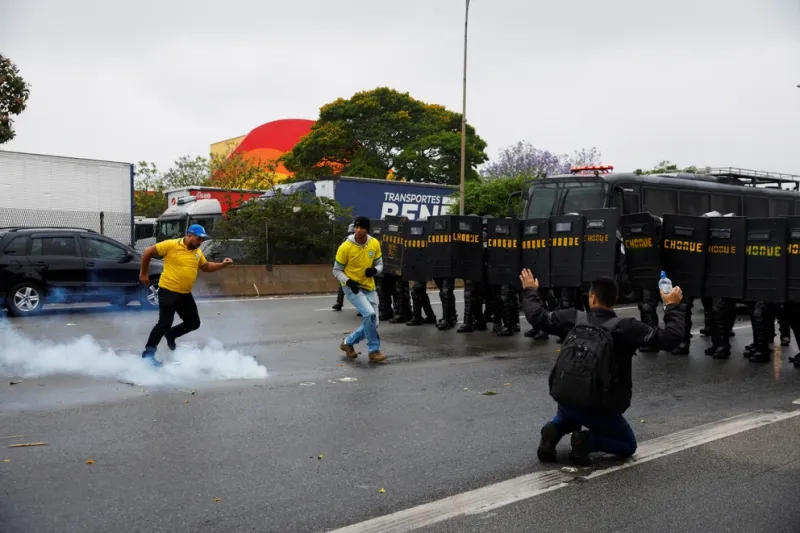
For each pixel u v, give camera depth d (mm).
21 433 5844
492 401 7363
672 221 10508
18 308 14164
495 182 30078
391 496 4633
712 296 10383
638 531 4125
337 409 6883
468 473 5109
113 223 22016
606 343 4977
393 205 29297
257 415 6570
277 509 4379
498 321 12438
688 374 9148
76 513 4234
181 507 4371
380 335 12141
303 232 21922
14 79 20516
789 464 5383
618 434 5262
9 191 20406
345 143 46500
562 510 4434
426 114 48375
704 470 5230
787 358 10445
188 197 27375
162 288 8602
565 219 11188
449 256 12484
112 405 6797
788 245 9688
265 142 70750
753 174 24109
